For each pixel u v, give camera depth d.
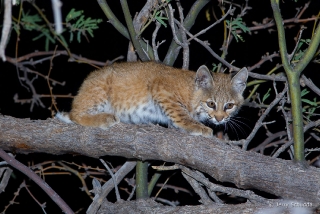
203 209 8.44
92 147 9.08
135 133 8.84
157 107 10.66
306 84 10.56
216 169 8.18
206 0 10.67
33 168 11.45
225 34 11.26
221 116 10.96
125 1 9.97
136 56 11.66
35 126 9.34
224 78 11.27
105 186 9.94
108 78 10.61
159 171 10.75
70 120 10.53
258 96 11.50
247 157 8.02
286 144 9.31
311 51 7.98
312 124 9.97
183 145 8.46
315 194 7.54
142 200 9.45
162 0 9.92
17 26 11.27
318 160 10.63
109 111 10.76
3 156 8.59
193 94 10.88
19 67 13.20
